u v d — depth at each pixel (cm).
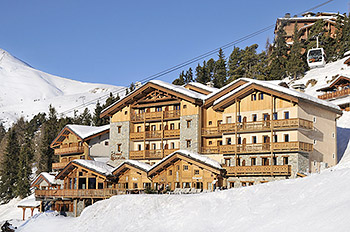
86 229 3938
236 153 5644
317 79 9975
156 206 3656
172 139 6669
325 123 5900
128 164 6094
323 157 5744
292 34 13512
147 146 6900
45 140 9219
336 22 12194
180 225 3127
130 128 6988
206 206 3244
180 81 11488
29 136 11369
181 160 5781
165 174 5888
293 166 5212
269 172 5244
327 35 11975
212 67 12275
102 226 3803
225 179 5669
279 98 5512
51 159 9100
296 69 10825
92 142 7325
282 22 14125
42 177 7481
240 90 5731
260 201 2931
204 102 6319
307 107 5534
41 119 14225
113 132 7162
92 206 4406
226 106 6000
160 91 6700
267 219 2589
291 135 5334
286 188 2981
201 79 11319
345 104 7481
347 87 8288
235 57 11925
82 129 7519
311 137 5541
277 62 11456
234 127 5775
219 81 11175
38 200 6481
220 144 6241
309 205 2544
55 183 7206
